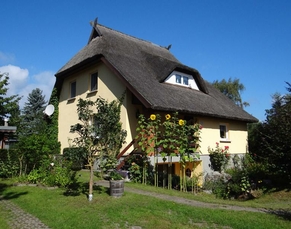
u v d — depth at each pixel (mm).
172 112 13047
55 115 19281
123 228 5633
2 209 7262
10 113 30188
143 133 11523
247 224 5977
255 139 19797
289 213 7273
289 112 11125
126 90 13633
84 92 16953
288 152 11086
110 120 7820
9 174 12711
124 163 12328
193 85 18203
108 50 15922
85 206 7133
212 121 17125
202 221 6203
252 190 12453
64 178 9938
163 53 21719
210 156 16219
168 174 11391
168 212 6746
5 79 29312
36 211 6906
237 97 34344
